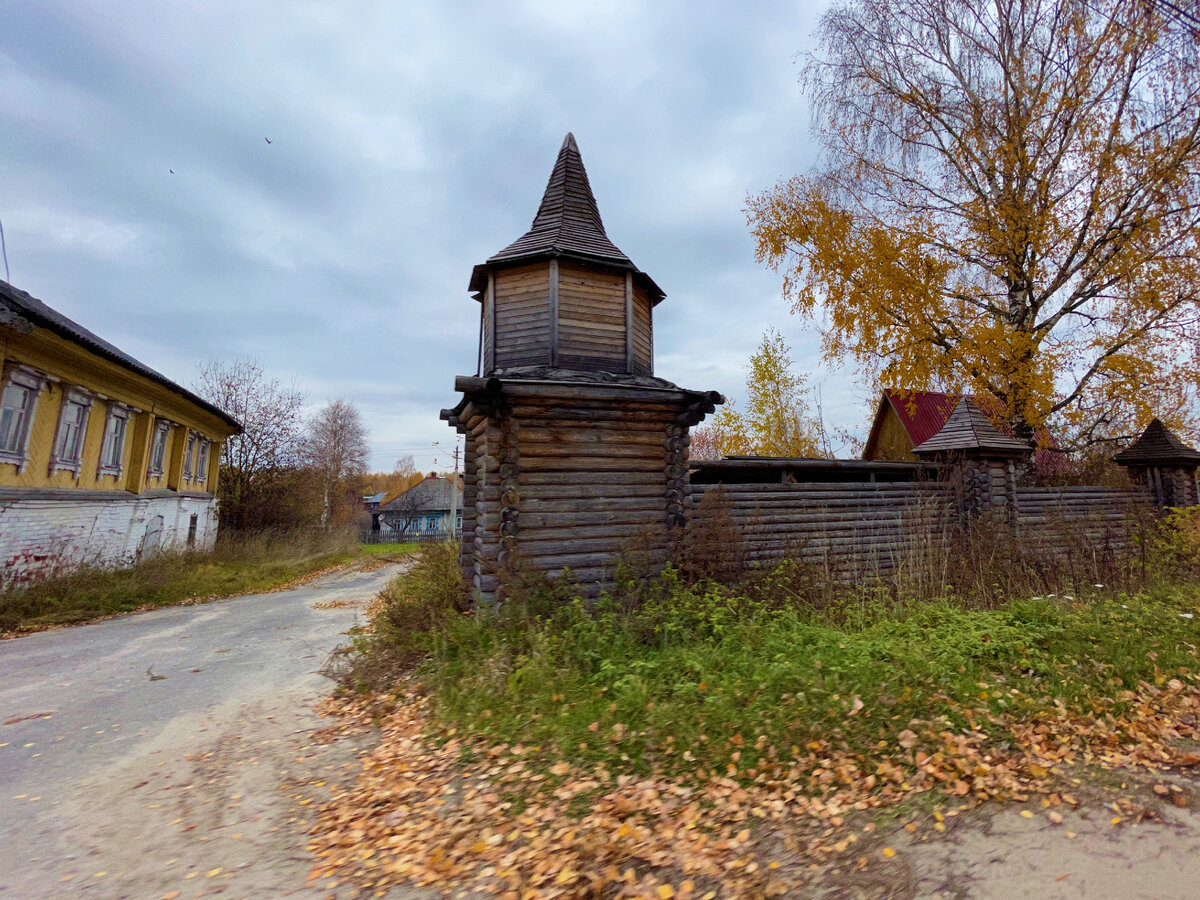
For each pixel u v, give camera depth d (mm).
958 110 15375
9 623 10188
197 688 6770
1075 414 16844
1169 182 13273
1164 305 13859
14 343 11445
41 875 3252
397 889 3080
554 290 9203
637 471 8602
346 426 45688
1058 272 15492
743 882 2916
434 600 8391
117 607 12055
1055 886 2727
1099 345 14992
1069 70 14188
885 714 4395
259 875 3234
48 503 12578
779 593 7910
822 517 10656
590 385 8102
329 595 14539
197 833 3689
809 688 4625
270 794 4215
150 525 17359
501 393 7625
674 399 8516
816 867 3000
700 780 3889
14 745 5141
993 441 11938
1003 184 15508
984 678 5109
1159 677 4938
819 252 15031
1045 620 6305
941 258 15500
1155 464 14891
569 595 7523
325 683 6934
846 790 3676
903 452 24812
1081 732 4195
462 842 3465
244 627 10336
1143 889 2662
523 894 2939
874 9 15211
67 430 13703
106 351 13477
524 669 5598
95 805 4066
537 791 3951
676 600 7141
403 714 5656
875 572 10406
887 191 16109
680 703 4750
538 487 7977
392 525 43156
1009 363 14195
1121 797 3441
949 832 3211
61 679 7148
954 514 11727
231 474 26188
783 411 26969
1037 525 11891
